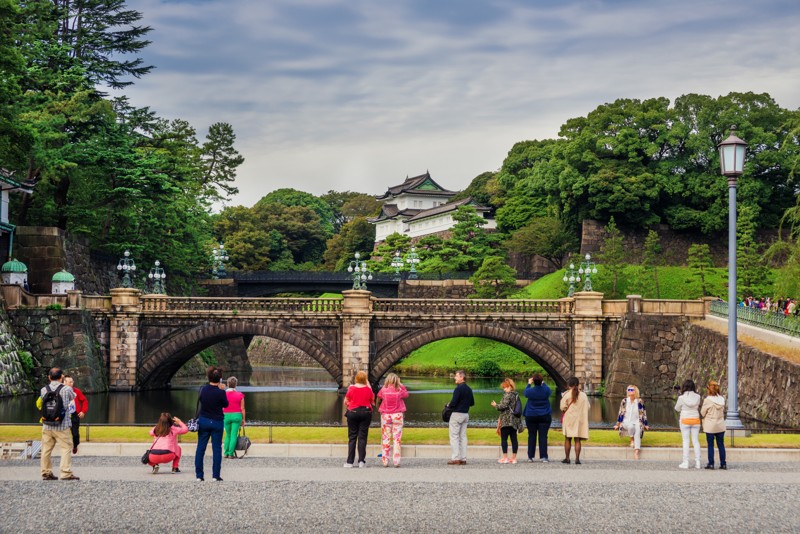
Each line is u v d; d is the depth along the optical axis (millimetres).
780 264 122500
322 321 84062
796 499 26453
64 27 108312
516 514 24516
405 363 121375
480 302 84562
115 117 95438
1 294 76875
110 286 98938
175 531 22891
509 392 33750
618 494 26953
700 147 126312
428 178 198875
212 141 158375
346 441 36812
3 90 75750
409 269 140375
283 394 86500
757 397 58188
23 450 35375
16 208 89562
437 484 28344
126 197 92812
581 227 132375
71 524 23453
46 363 77375
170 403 73062
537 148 165250
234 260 172000
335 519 23922
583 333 82812
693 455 35531
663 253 129000
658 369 79875
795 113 126750
